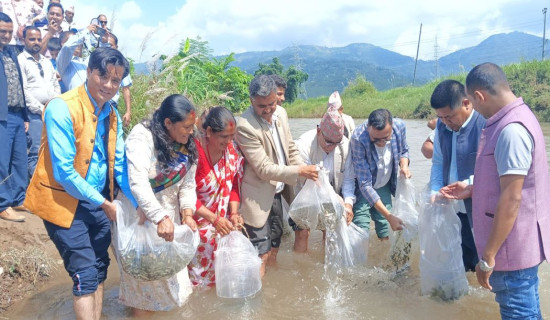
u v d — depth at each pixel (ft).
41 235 14.97
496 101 8.57
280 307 11.46
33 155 17.81
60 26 21.70
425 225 11.58
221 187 12.34
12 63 15.65
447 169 12.15
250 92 12.73
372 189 13.96
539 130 8.41
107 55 9.57
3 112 14.79
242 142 12.78
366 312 11.14
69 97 9.65
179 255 10.28
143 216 10.27
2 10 20.84
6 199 15.08
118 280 13.28
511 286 8.84
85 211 10.13
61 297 12.01
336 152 14.53
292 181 12.80
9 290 12.14
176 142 10.73
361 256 13.89
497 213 8.40
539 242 8.55
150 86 27.04
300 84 189.67
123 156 10.71
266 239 13.33
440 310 11.14
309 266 14.19
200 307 11.41
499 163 8.36
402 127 14.35
